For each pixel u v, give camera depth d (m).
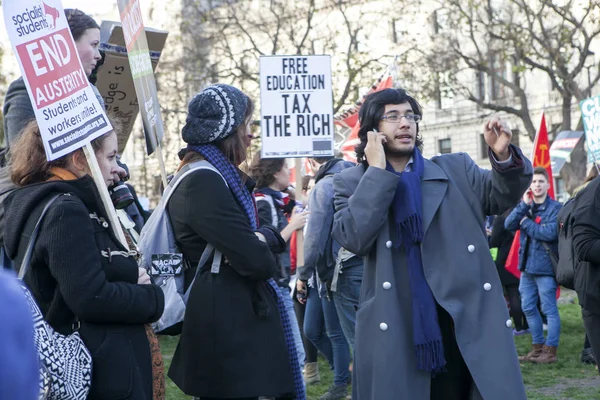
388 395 3.49
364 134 3.83
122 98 5.02
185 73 27.64
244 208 3.73
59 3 3.28
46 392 2.54
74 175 3.24
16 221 2.97
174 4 30.45
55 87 3.15
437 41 32.41
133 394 2.97
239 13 31.50
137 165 34.69
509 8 29.02
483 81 41.34
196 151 3.76
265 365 3.56
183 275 3.68
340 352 6.81
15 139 3.49
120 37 4.93
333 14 35.41
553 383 7.50
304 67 5.95
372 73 28.05
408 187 3.59
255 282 3.65
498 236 9.99
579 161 29.20
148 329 3.21
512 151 3.50
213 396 3.52
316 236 5.99
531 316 8.64
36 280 2.97
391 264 3.60
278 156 5.88
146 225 3.72
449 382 3.60
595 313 4.88
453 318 3.48
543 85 41.16
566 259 5.69
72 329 2.99
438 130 45.84
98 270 2.93
